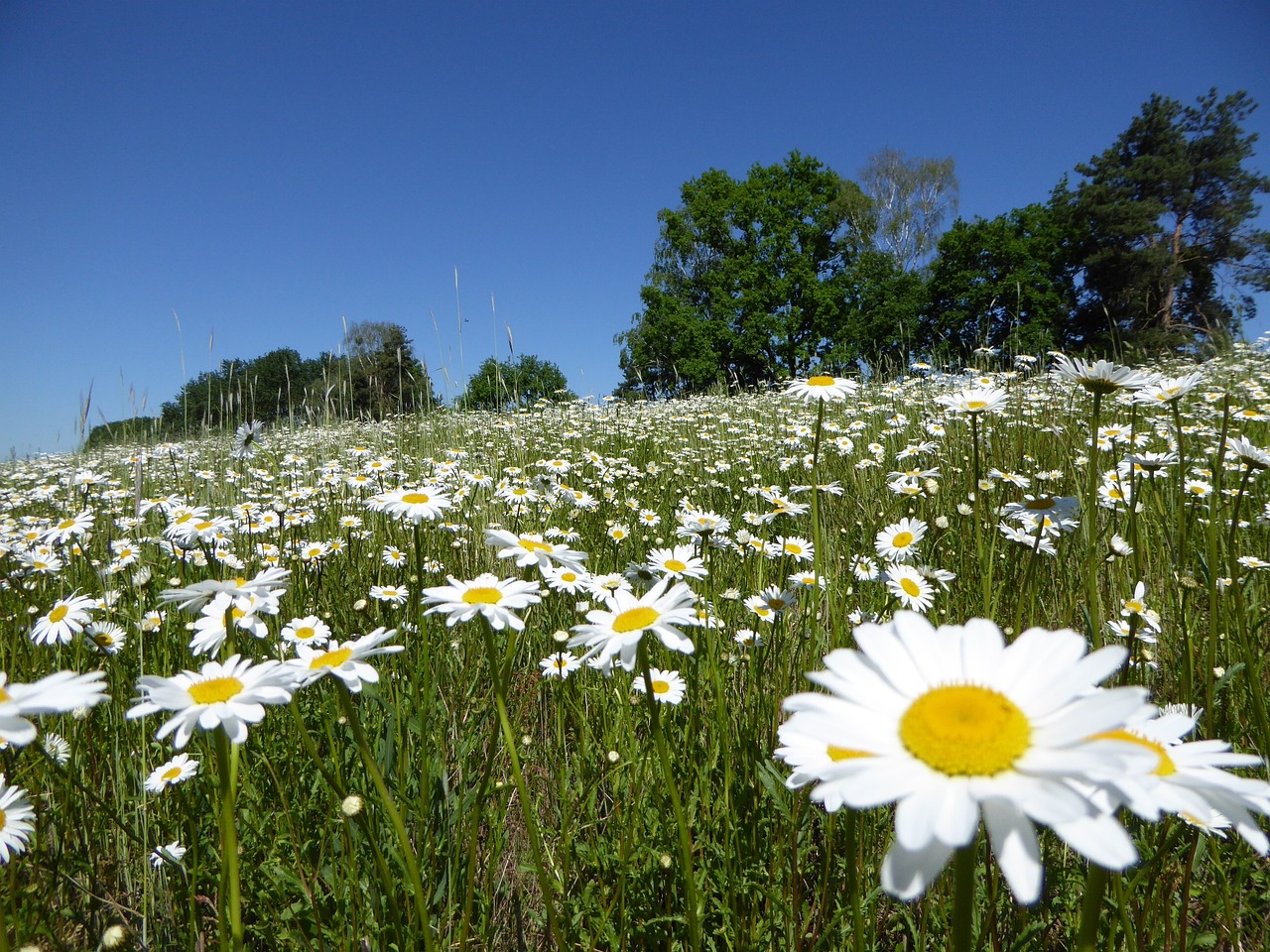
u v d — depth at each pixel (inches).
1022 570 134.3
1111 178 1391.5
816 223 1604.3
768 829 89.0
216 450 376.5
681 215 1614.2
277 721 108.1
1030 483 178.9
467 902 73.8
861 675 41.3
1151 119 1378.0
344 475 253.9
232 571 159.0
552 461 279.0
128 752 104.9
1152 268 1267.2
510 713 118.8
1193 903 81.1
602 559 180.2
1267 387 323.0
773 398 508.4
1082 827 33.6
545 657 131.3
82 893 86.5
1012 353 436.5
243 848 88.1
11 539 187.0
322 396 402.3
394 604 148.6
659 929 80.2
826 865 79.4
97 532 195.8
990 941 70.7
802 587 137.9
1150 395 110.0
